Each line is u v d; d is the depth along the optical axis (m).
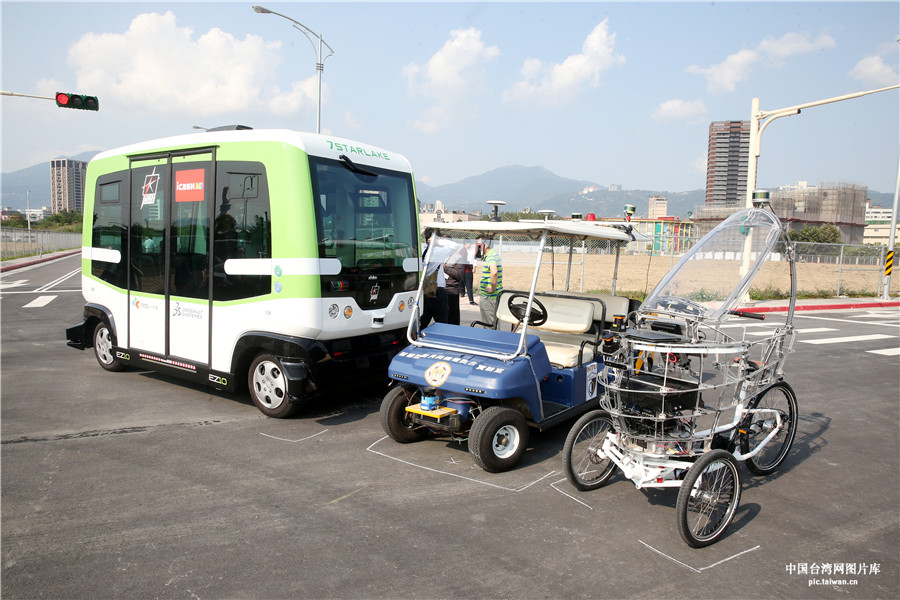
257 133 6.12
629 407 4.15
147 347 7.32
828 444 5.98
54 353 9.35
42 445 5.32
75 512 4.05
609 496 4.57
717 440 4.45
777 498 4.66
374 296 6.61
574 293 7.41
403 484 4.67
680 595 3.25
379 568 3.42
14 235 43.22
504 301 6.81
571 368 5.74
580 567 3.51
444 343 5.45
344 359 6.32
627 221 7.59
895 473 5.23
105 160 7.80
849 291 24.56
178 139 6.81
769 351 4.81
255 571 3.37
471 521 4.07
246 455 5.21
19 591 3.12
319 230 5.95
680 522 3.68
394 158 7.05
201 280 6.64
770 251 4.66
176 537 3.73
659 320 4.77
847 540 3.98
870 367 9.72
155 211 7.09
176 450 5.29
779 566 3.61
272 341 6.07
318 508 4.20
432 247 5.87
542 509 4.30
